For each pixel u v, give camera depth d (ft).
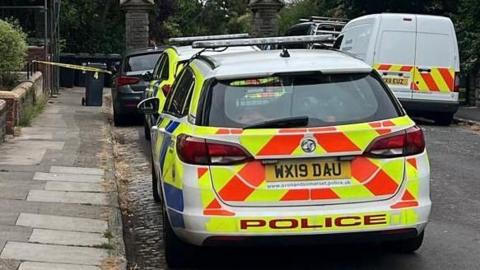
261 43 22.97
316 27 76.18
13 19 72.08
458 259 20.95
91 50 108.68
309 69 19.17
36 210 25.23
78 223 23.86
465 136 48.67
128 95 51.57
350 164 18.11
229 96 18.89
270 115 18.49
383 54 53.78
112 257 20.42
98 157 36.76
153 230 25.04
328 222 17.76
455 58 53.93
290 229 17.70
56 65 71.41
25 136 42.65
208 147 18.10
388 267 20.26
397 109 19.20
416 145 18.70
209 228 17.79
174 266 20.35
